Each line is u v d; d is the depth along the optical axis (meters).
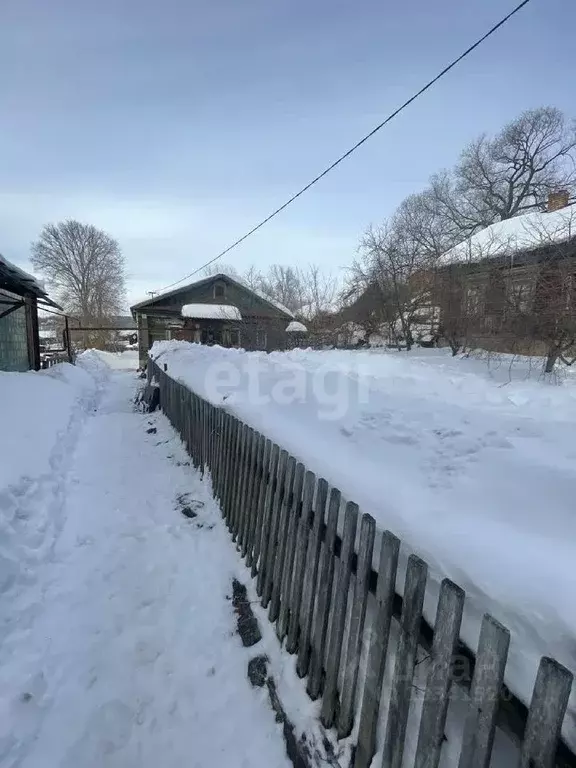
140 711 2.14
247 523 3.22
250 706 2.13
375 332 13.68
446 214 27.58
